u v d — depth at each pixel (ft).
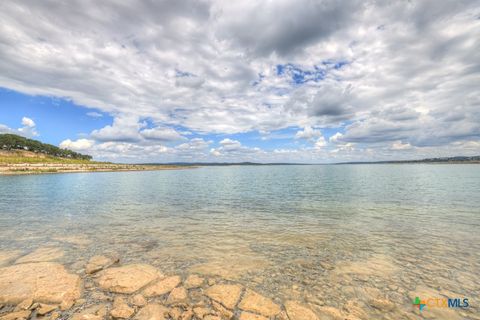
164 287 24.04
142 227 47.85
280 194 101.50
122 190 118.01
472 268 28.76
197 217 57.47
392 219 54.08
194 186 142.51
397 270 28.32
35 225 48.47
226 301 21.67
